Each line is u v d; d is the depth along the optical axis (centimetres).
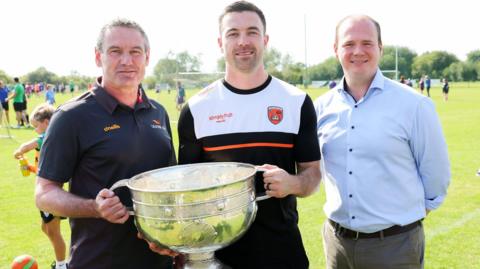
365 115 256
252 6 227
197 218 169
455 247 450
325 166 273
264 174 198
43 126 470
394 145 250
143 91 240
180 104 1795
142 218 176
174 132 1259
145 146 225
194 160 243
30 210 618
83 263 219
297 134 233
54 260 450
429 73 8156
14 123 1872
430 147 252
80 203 195
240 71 229
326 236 287
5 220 575
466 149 1002
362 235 260
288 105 232
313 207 605
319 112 279
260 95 232
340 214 266
